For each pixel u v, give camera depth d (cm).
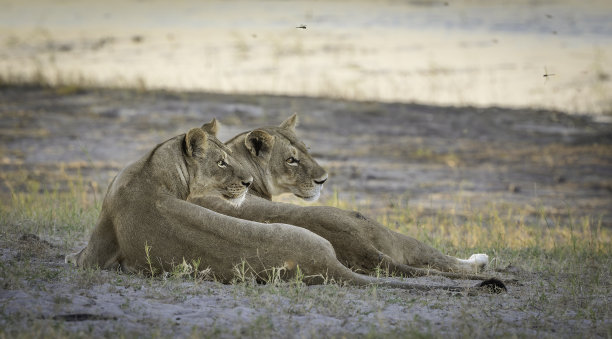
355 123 2523
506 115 2700
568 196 1819
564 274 819
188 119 2397
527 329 554
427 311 592
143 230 661
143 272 666
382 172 1986
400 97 2972
